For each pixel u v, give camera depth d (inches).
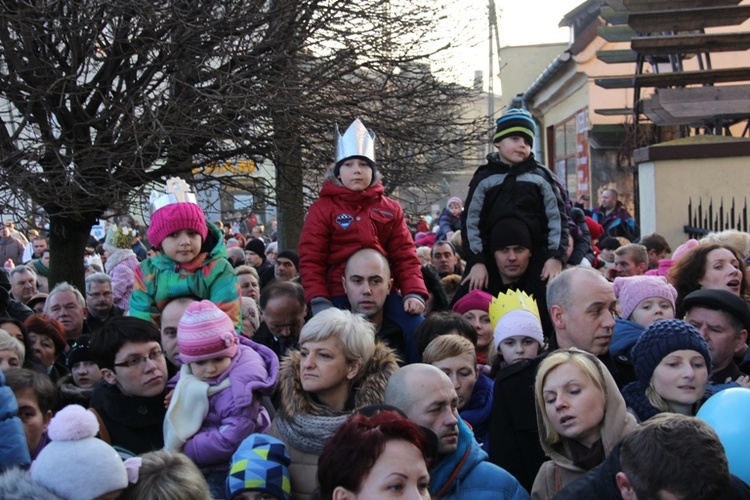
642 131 723.4
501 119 257.3
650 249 368.8
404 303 224.1
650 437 120.0
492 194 255.1
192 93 315.6
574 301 177.9
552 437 152.1
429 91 371.2
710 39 518.3
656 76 527.5
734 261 231.5
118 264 394.3
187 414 169.9
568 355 152.1
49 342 240.2
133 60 327.9
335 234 224.8
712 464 116.4
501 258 249.8
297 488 155.0
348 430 121.6
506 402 176.9
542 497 151.4
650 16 530.0
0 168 289.1
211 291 213.5
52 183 288.7
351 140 227.1
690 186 456.8
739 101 513.7
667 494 116.4
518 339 200.5
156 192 298.4
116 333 181.8
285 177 366.0
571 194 992.9
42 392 170.2
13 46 300.2
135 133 289.3
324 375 159.9
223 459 167.8
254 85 319.6
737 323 197.2
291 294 229.1
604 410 148.9
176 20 300.0
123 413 181.5
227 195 388.2
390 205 231.0
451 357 184.1
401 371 153.7
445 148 390.3
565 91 988.6
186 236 211.0
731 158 454.0
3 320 215.9
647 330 169.6
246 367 174.1
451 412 150.8
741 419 143.5
